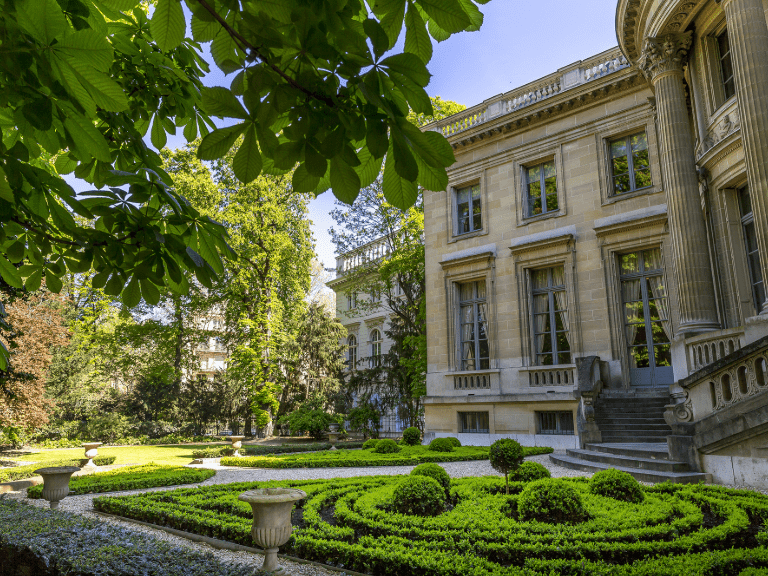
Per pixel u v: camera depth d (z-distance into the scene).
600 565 4.97
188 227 3.10
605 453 12.97
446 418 22.05
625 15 15.61
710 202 14.46
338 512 7.76
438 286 23.58
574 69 20.86
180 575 4.70
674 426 10.77
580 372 17.47
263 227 31.73
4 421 18.72
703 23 14.03
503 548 5.67
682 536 5.91
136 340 33.56
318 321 35.41
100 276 3.06
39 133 2.49
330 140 2.01
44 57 1.91
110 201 2.81
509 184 22.03
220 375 38.12
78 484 11.88
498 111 23.06
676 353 13.63
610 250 18.98
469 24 1.86
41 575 5.36
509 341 20.92
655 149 18.45
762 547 5.34
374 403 32.25
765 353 9.26
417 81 1.84
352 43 1.80
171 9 2.04
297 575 5.69
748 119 11.26
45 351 20.36
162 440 32.25
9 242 3.06
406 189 2.09
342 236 29.78
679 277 13.86
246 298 32.38
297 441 31.20
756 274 13.38
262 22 1.88
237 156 2.02
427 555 5.41
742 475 9.30
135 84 3.54
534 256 20.77
